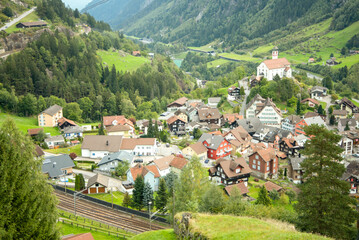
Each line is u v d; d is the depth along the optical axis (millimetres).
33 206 35812
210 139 141500
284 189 107188
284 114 196750
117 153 122062
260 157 122438
